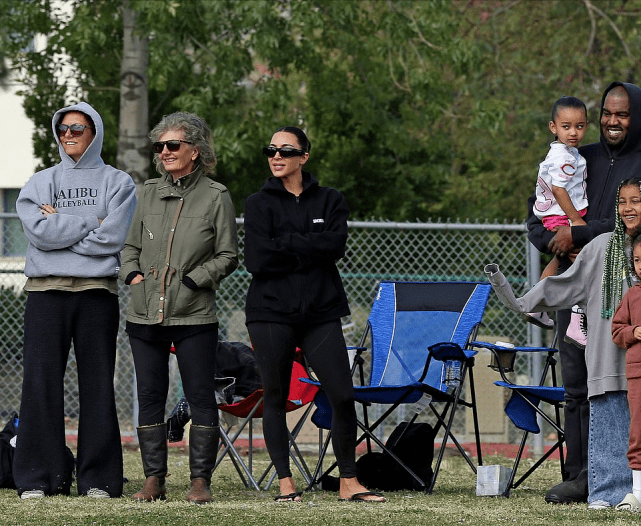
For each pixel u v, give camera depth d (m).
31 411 22.94
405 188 58.31
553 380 25.09
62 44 49.28
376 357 27.00
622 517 19.45
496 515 19.89
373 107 54.31
